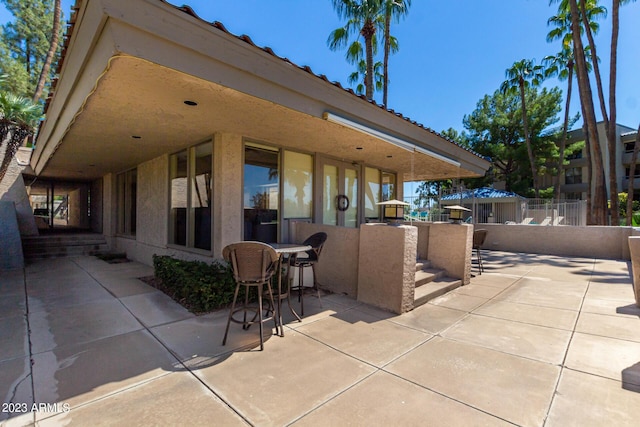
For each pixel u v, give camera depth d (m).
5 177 8.95
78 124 4.16
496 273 6.41
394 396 2.14
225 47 2.81
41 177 10.42
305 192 6.05
